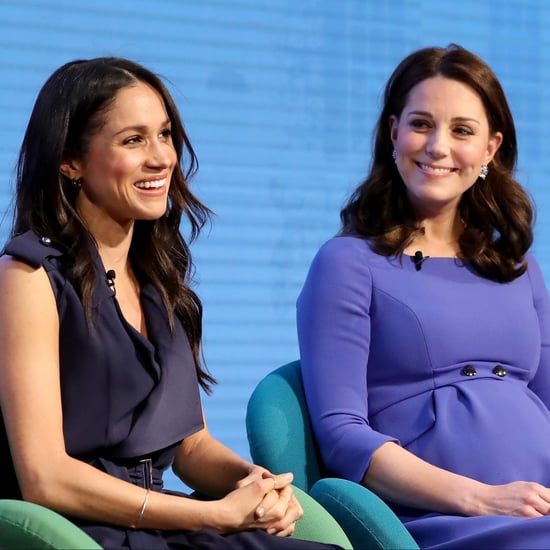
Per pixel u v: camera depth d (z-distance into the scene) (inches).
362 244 508.1
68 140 431.2
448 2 705.6
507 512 449.1
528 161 716.0
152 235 455.2
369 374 495.5
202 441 458.6
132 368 425.4
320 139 681.0
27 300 411.5
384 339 493.4
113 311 427.8
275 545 409.4
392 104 522.9
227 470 449.1
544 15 724.0
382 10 694.5
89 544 380.2
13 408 404.8
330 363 488.4
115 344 423.8
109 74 433.1
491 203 521.0
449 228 519.2
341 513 442.3
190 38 657.6
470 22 709.9
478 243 514.6
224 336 658.2
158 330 444.1
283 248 672.4
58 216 426.3
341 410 481.4
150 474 428.1
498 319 502.3
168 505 408.5
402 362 491.2
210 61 661.9
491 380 495.5
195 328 461.7
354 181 685.9
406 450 482.0
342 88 685.9
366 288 497.0
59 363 416.8
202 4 660.1
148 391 428.8
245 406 659.4
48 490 400.8
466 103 507.8
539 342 514.6
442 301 498.0
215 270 658.2
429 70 513.3
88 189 435.5
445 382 491.2
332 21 685.3
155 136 435.8
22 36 625.0
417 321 492.4
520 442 480.7
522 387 503.8
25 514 384.2
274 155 672.4
